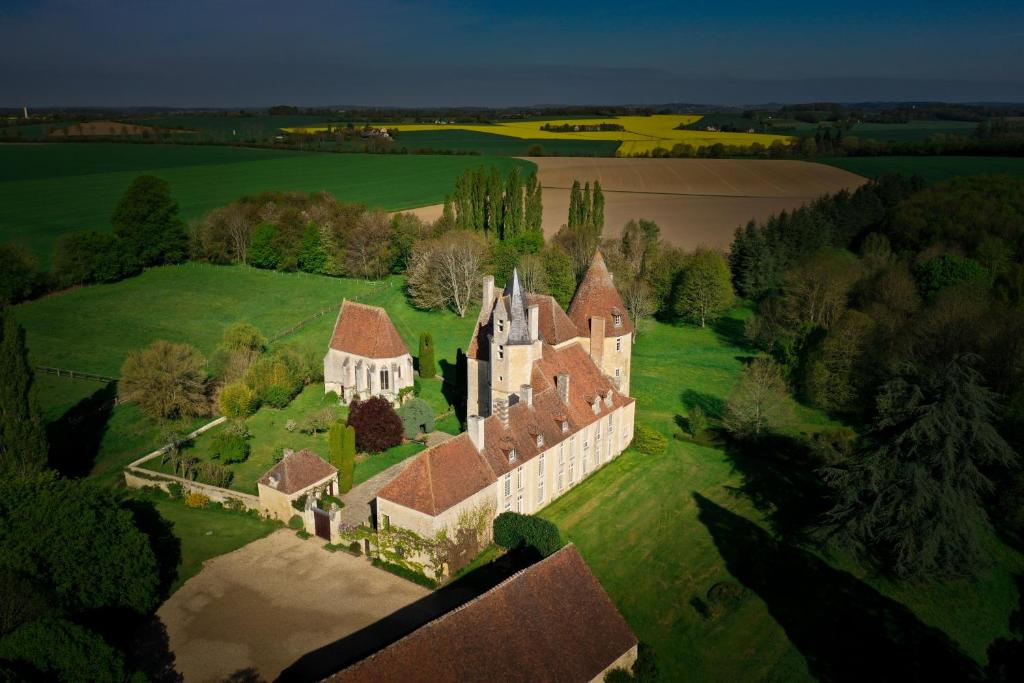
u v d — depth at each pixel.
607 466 71.56
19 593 39.16
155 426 76.88
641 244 131.62
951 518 49.94
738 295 133.38
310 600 49.91
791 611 50.62
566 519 61.72
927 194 135.88
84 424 76.88
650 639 47.62
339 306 120.62
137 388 75.38
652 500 65.00
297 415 81.00
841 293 102.81
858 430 79.12
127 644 45.31
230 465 69.25
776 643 47.53
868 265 114.88
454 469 54.22
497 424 59.12
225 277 137.75
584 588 43.44
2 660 33.94
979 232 120.19
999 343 72.38
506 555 55.66
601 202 140.75
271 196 157.62
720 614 49.97
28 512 45.06
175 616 48.09
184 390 77.06
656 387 92.62
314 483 61.34
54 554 43.59
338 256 139.50
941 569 51.69
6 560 41.75
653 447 74.00
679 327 119.75
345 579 52.34
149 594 47.25
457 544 53.34
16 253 118.50
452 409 83.19
